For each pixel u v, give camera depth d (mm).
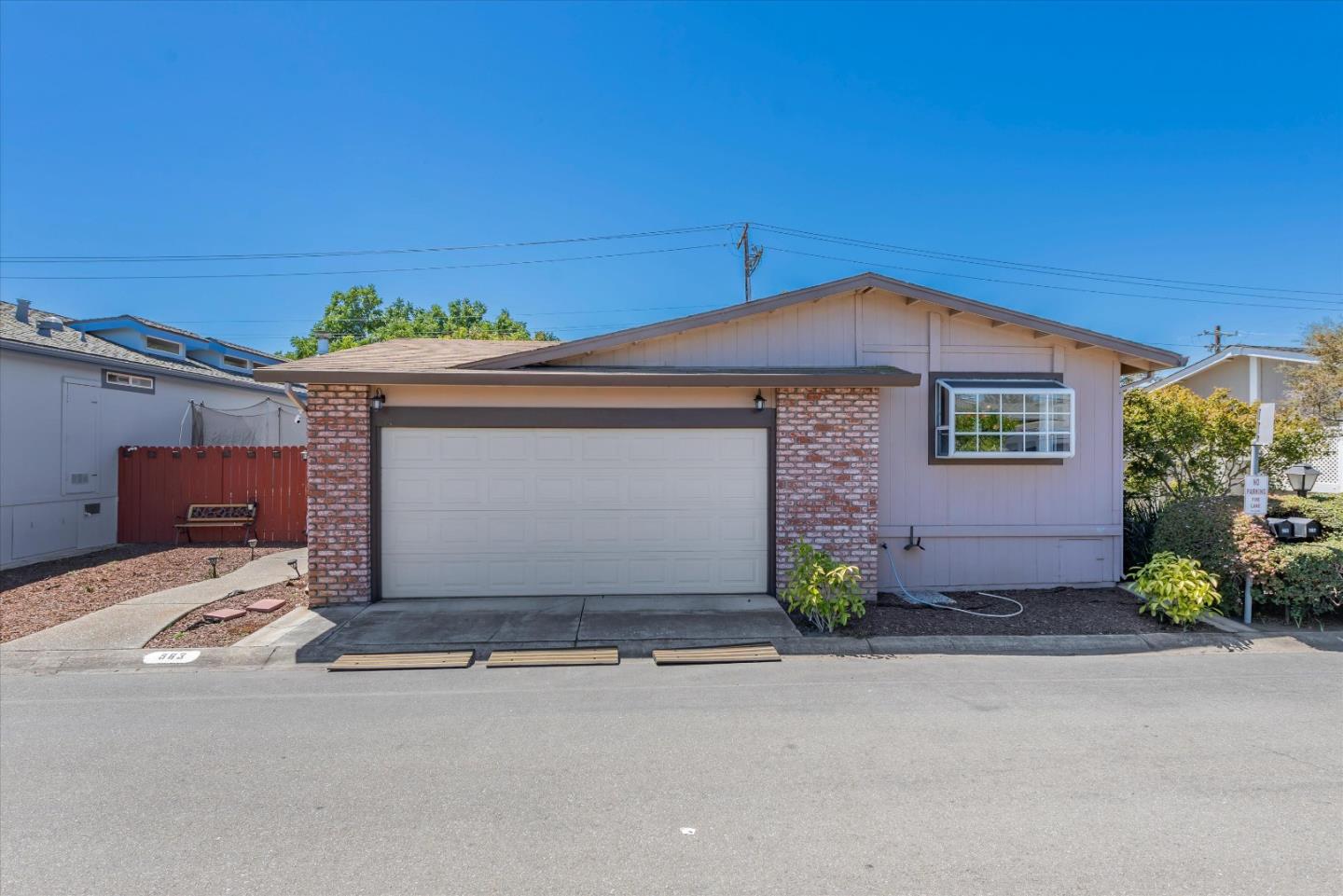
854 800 3844
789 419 8750
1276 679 5973
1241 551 7828
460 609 8156
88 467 12742
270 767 4266
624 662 6543
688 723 4980
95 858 3320
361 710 5238
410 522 8680
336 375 8055
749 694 5613
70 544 12305
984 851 3346
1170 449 11648
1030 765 4266
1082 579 9516
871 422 8766
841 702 5402
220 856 3336
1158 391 12273
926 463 9359
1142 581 7789
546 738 4699
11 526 11156
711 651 6766
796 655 6758
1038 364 9523
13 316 14273
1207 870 3193
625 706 5332
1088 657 6691
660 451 8891
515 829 3564
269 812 3734
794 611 8039
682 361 9172
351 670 6258
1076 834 3486
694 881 3121
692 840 3455
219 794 3932
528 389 8711
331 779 4105
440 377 8070
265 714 5160
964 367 9453
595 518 8844
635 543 8867
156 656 6570
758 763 4316
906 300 9367
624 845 3414
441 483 8703
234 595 8805
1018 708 5266
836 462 8758
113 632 7215
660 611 8070
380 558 8594
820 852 3344
